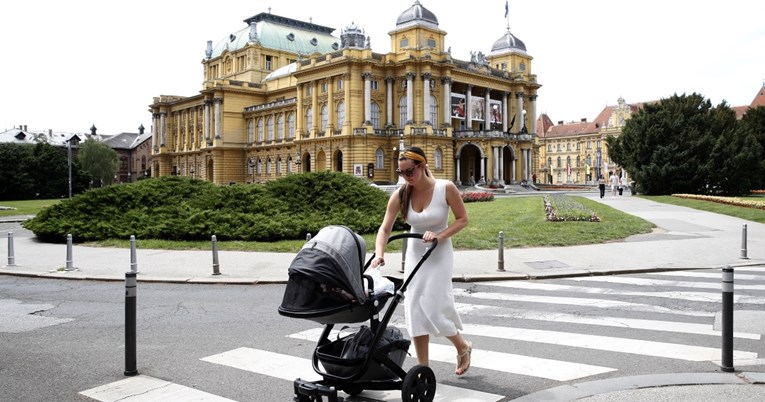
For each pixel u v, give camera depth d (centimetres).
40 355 816
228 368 744
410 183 612
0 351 839
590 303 1127
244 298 1245
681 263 1623
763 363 725
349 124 8444
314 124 9094
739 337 858
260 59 11719
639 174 6141
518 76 10075
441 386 660
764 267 1577
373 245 2011
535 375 695
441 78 8775
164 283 1459
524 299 1178
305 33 12606
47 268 1680
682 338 856
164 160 13212
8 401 634
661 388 632
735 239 2147
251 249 1983
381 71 8750
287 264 1686
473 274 1462
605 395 612
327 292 547
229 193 2500
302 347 841
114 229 2288
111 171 12081
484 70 9456
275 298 1242
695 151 5928
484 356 776
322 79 8944
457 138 8856
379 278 601
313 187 2583
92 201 2489
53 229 2327
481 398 621
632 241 2109
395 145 8612
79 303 1206
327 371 584
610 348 807
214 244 1527
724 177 5831
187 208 2400
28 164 9425
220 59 12694
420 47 8600
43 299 1255
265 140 10688
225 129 11019
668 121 6038
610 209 3678
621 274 1508
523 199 5322
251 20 12462
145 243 2127
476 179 9962
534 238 2106
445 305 605
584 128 15112
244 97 11231
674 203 4497
